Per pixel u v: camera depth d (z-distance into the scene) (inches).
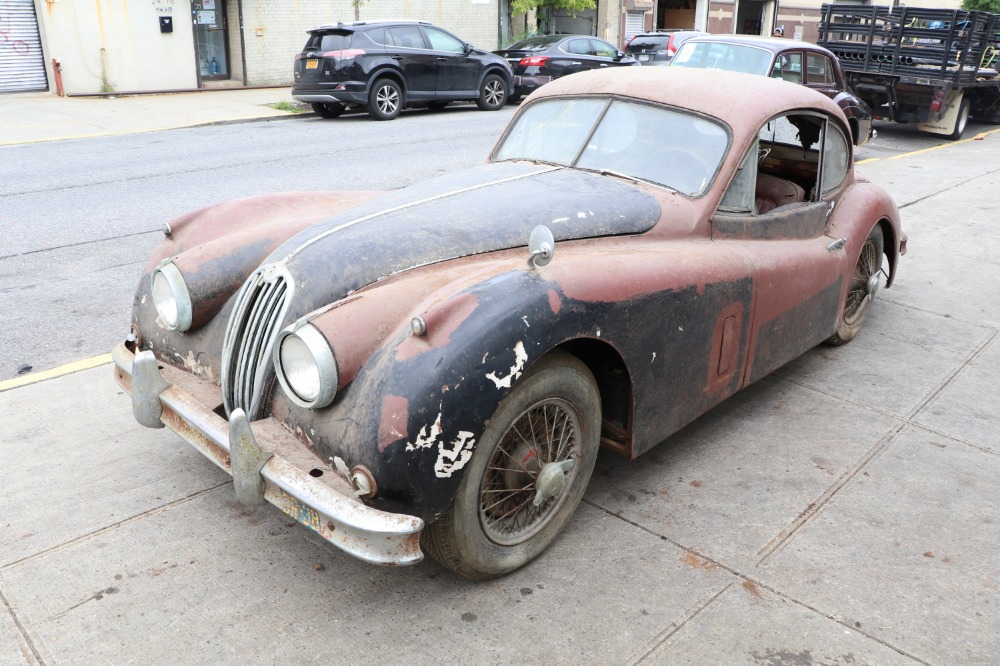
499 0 925.2
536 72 660.1
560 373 108.7
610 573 115.1
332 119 586.6
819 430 158.1
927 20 503.8
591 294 108.3
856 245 177.9
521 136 166.6
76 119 559.2
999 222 316.2
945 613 108.4
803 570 116.4
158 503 129.6
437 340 95.4
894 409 167.6
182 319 122.7
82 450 144.6
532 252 103.7
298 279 111.2
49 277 236.4
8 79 668.1
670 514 129.6
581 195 134.8
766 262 143.2
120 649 99.5
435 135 501.4
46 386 168.6
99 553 117.1
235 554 117.9
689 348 127.6
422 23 589.6
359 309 102.2
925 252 279.0
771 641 102.5
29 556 116.0
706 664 98.6
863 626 105.7
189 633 102.3
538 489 111.3
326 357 96.8
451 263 116.3
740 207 146.6
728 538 123.6
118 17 679.1
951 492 137.3
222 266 125.3
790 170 192.4
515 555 112.5
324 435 99.5
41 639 100.8
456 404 94.2
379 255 114.7
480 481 102.2
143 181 361.7
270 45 770.2
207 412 112.2
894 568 117.3
